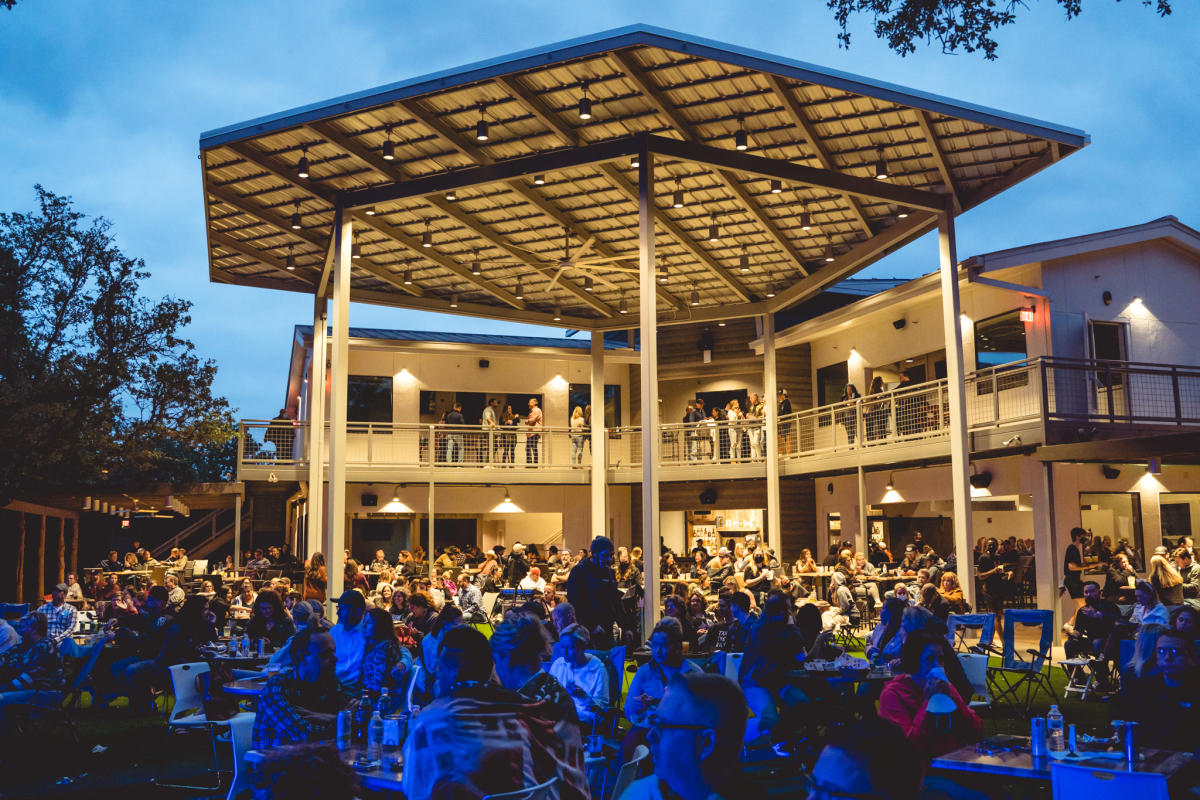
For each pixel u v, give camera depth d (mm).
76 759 9211
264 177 17016
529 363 29438
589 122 14875
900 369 23703
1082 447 16172
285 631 10648
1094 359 18203
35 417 21266
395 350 27766
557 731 3518
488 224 19297
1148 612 11625
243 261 21359
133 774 8617
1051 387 18375
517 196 17750
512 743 3365
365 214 18344
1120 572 16891
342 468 17281
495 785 3297
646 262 14883
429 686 6719
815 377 27688
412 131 15188
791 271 22125
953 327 16578
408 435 27406
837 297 28547
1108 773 4719
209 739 10039
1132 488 18984
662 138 15203
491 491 27984
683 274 22312
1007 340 20156
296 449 25391
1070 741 5422
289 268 20969
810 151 15633
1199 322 20750
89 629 15539
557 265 21453
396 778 4941
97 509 28562
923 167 16031
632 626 15539
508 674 4902
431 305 23641
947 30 10734
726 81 13555
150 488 23984
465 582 18328
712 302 24422
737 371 28578
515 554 23547
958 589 15094
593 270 21250
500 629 4953
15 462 20672
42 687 9922
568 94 14023
